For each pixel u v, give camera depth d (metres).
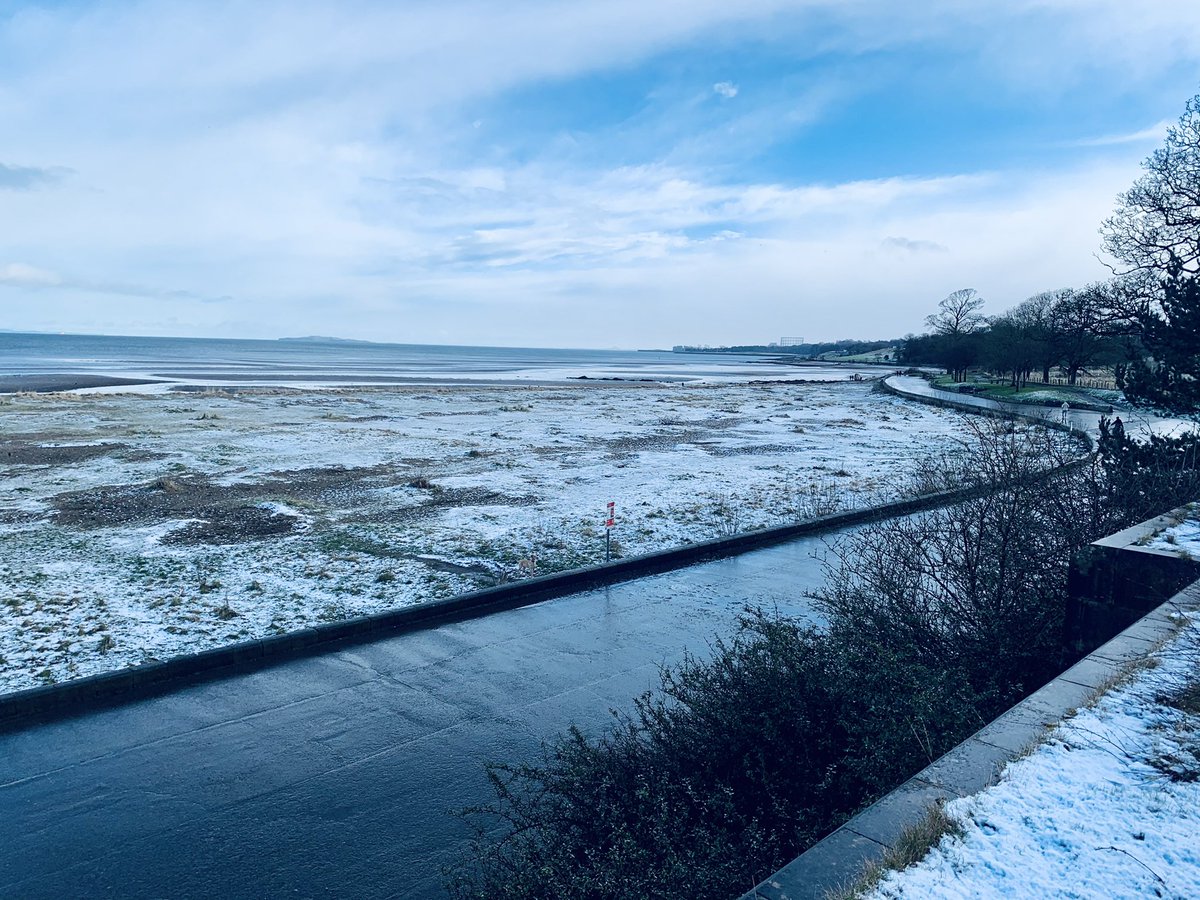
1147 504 10.32
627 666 10.74
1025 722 5.26
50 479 24.53
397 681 10.36
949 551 8.55
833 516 19.03
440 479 25.52
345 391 68.25
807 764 6.05
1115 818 4.15
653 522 19.16
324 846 6.81
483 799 7.50
